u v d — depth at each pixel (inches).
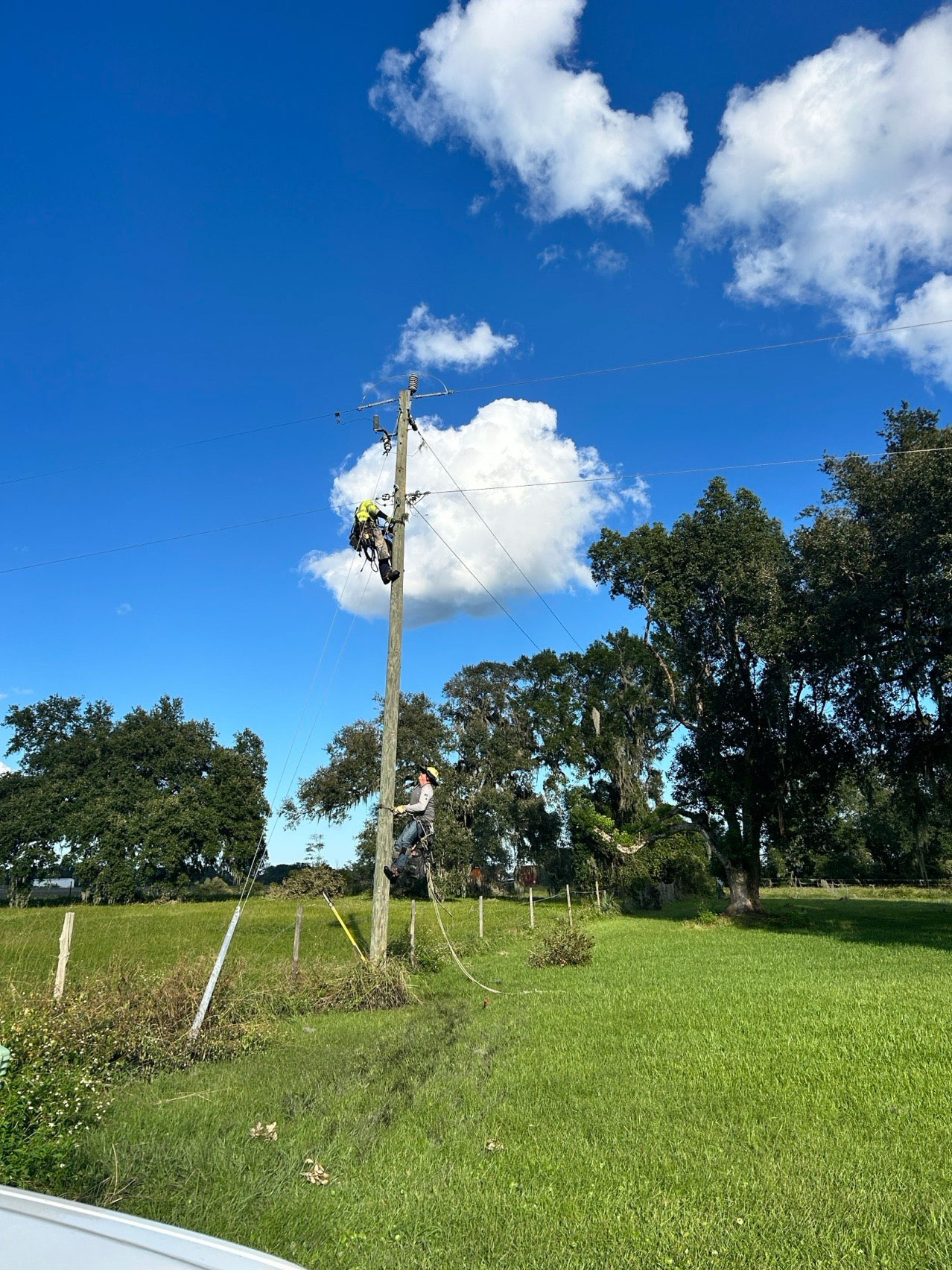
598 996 547.5
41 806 2363.4
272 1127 269.9
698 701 1376.7
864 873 2928.2
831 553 1063.0
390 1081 335.3
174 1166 238.8
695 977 636.1
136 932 1115.3
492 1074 344.2
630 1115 285.1
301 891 2297.0
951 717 1046.4
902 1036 393.1
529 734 2534.5
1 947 811.4
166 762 2519.7
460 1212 207.9
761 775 1352.1
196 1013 410.0
